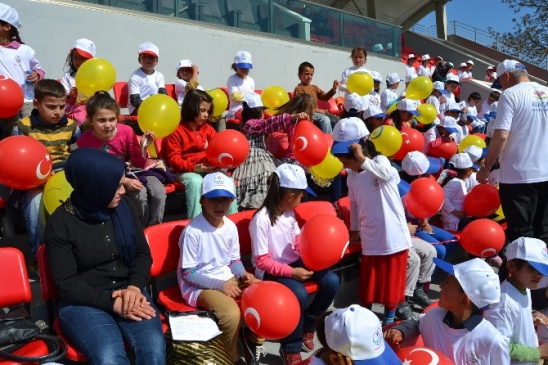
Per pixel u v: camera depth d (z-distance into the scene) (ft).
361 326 7.25
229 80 23.45
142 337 8.74
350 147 12.53
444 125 22.07
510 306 9.61
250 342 11.14
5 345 8.29
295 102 16.42
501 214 18.43
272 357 11.78
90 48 17.20
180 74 23.36
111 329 8.68
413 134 19.45
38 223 11.40
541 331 10.84
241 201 15.02
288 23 33.99
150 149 15.87
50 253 8.88
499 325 9.61
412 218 15.43
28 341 8.46
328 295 11.78
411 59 46.37
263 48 31.53
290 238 11.89
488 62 67.97
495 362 8.38
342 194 19.89
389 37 43.27
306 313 12.02
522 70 14.61
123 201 9.80
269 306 9.12
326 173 15.81
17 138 10.86
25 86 15.71
